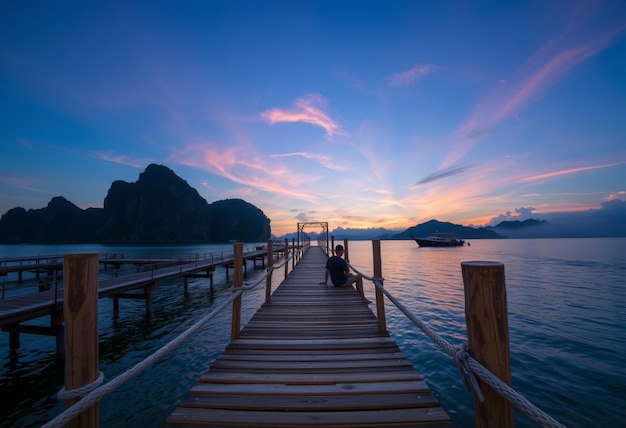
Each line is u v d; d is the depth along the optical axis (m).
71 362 1.50
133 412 6.34
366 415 2.83
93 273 1.60
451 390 6.93
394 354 4.35
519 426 5.73
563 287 21.09
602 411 5.97
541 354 8.83
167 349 2.25
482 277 1.42
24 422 6.40
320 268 15.83
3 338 11.91
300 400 3.09
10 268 24.30
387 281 25.39
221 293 22.20
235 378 3.58
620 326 11.64
